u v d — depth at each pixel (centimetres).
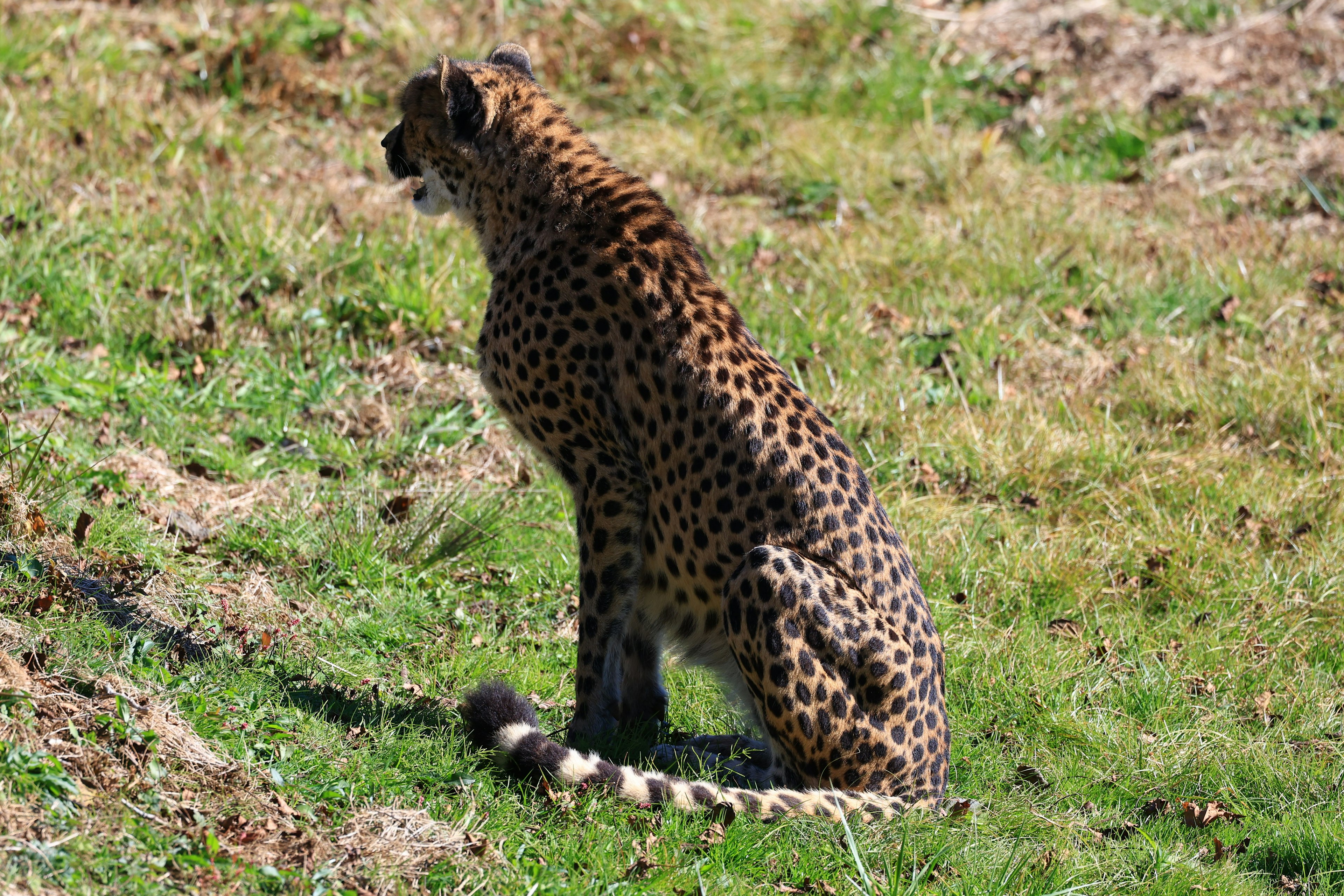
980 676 1552
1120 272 2608
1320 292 2588
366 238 2438
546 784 1183
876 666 1222
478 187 1473
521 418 1424
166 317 2116
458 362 2202
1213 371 2278
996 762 1415
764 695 1220
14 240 2192
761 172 3066
